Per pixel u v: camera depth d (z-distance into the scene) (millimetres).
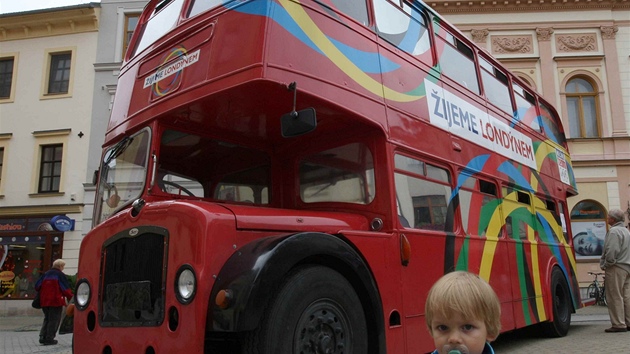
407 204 5117
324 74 4434
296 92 4137
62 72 20656
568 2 21734
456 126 6438
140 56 5418
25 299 18875
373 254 4508
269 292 3367
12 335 12883
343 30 4793
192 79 4480
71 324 5336
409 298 4809
